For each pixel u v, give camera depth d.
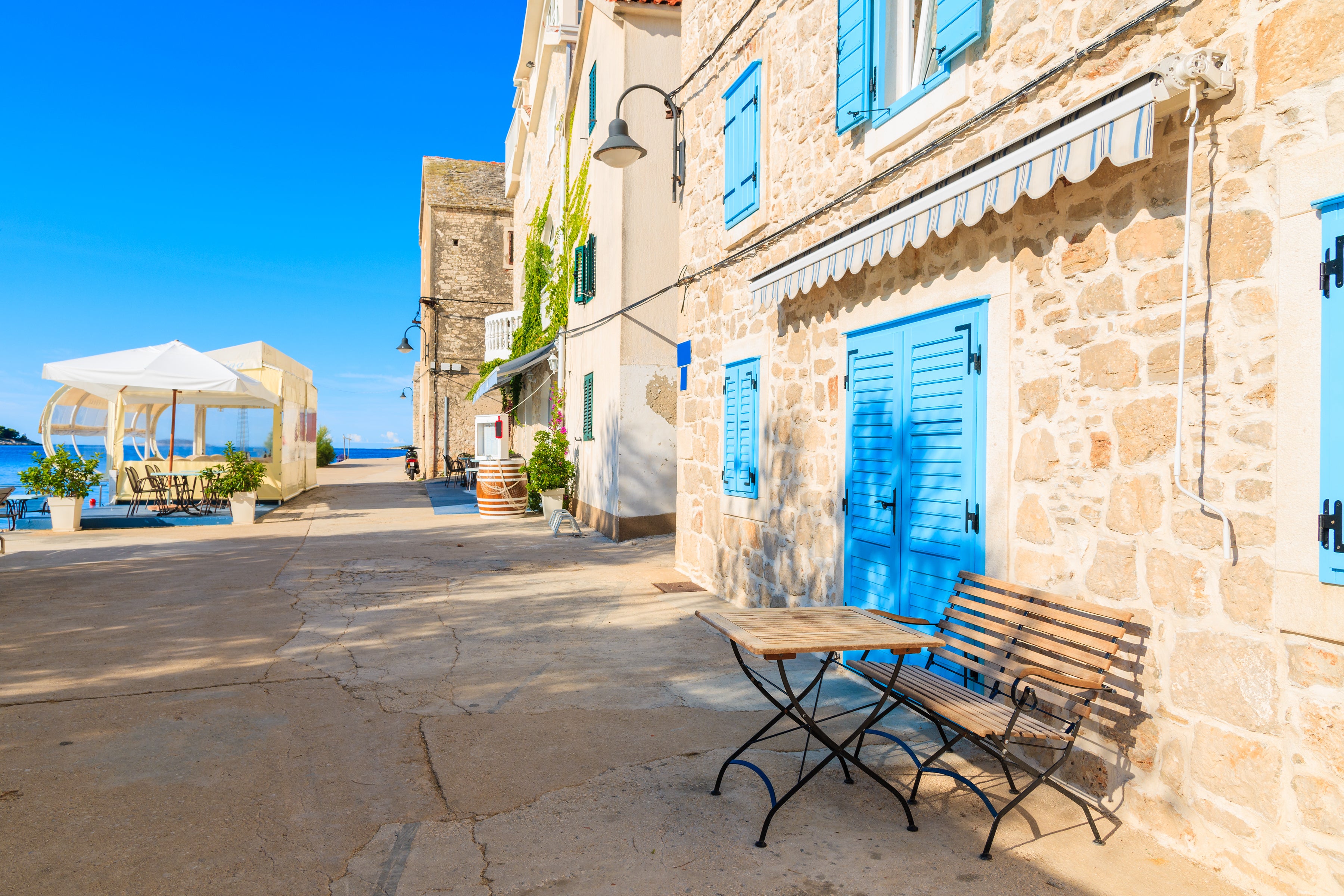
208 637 5.73
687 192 8.34
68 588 7.50
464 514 14.95
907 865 2.74
